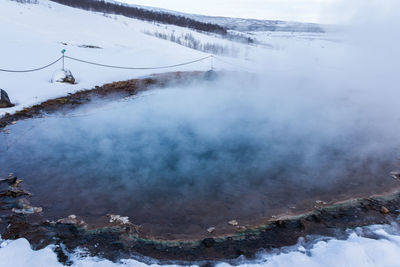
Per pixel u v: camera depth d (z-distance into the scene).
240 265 2.14
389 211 2.82
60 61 8.58
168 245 2.43
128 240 2.47
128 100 6.70
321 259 2.13
